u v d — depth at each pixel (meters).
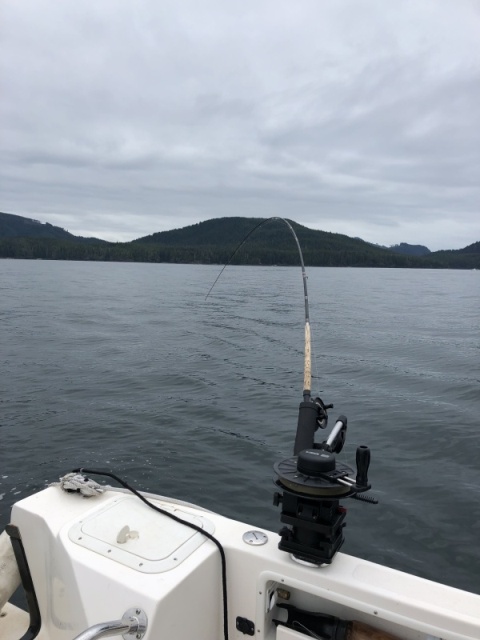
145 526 1.97
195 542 1.89
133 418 7.99
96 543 1.85
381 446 7.00
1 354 13.46
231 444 6.95
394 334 20.30
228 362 13.38
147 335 18.06
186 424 7.78
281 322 23.34
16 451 6.48
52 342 15.80
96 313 25.12
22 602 3.65
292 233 3.77
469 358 14.80
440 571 4.24
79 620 1.75
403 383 11.26
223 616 1.92
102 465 6.11
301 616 1.84
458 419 8.31
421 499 5.41
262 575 1.83
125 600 1.65
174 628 1.67
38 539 2.03
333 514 1.77
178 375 11.45
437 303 38.44
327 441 2.00
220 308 29.75
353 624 1.76
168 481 5.75
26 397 9.18
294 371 12.40
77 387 10.05
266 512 5.16
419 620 1.61
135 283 54.44
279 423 7.99
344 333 20.23
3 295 34.47
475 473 6.11
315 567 1.78
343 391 10.41
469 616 1.57
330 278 80.44
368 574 1.75
